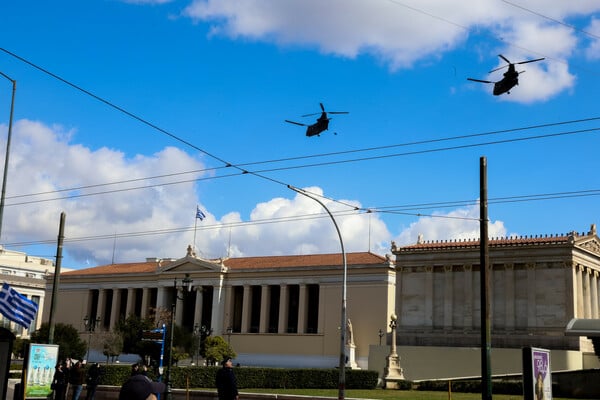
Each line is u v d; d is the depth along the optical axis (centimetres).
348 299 8888
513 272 6500
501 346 6344
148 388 1205
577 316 6278
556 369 5791
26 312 3478
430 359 6316
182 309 10381
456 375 6172
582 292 6462
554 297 6266
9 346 2758
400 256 7081
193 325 10200
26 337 11519
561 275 6281
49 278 11756
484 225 2788
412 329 6844
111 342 8562
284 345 9250
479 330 6519
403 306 6956
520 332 6347
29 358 3112
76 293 11350
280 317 9438
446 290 6756
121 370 5759
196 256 10481
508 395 4706
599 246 6888
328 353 8862
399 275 7050
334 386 5603
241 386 5788
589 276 6712
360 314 8731
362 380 5566
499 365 6041
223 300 9944
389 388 5575
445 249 6831
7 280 12162
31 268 14712
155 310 9300
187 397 4159
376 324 8575
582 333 4866
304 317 9238
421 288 6900
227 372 2323
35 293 12681
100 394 4978
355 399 4228
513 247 6519
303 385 5709
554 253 6338
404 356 6431
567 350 5891
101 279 11119
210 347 8656
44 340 8456
